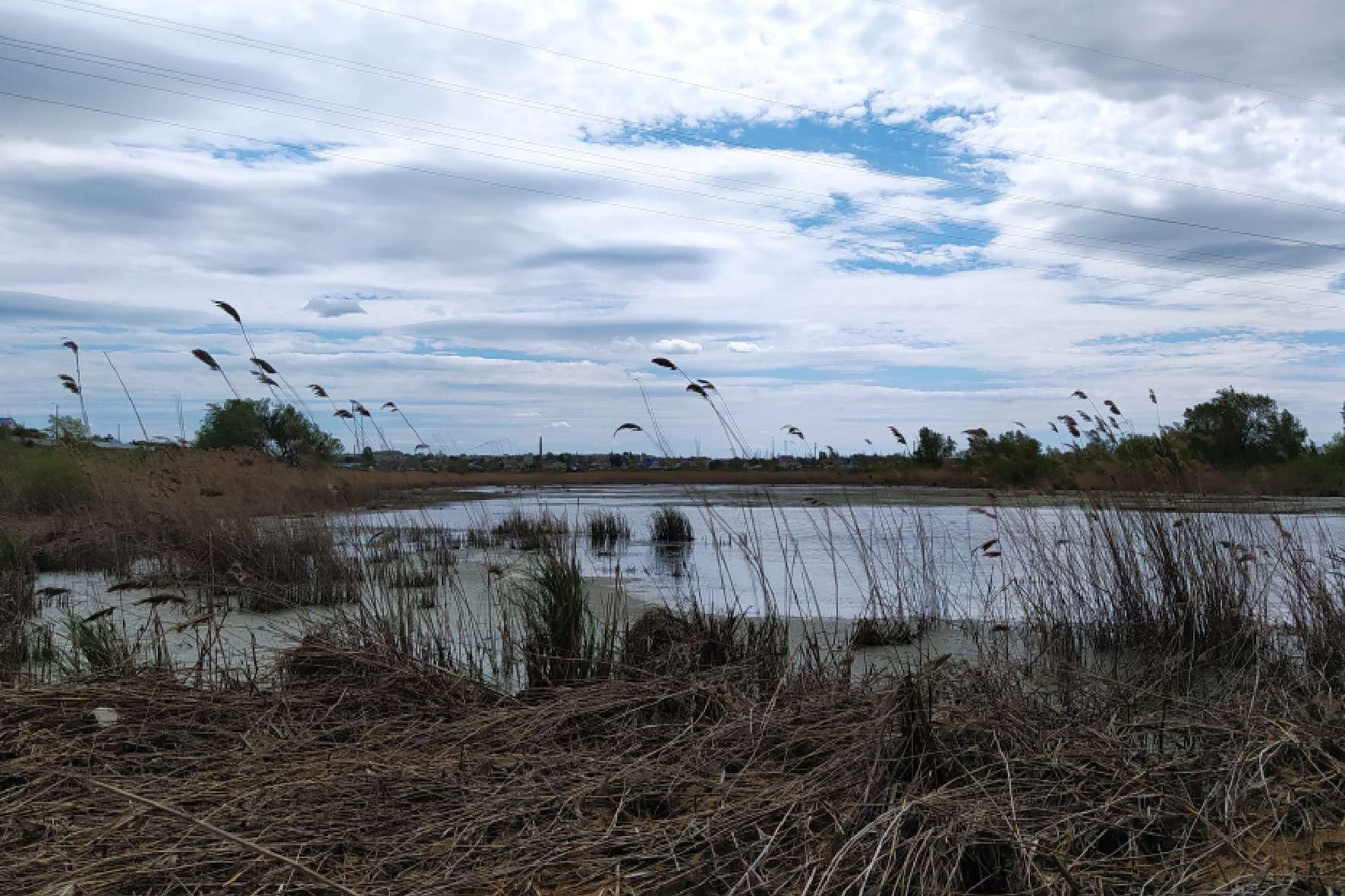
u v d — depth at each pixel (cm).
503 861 354
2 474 1903
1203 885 331
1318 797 407
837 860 318
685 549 1886
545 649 646
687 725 506
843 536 1989
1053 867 340
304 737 495
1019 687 549
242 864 339
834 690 560
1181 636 786
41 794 398
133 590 1087
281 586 959
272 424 1791
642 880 345
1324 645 684
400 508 1268
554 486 5375
